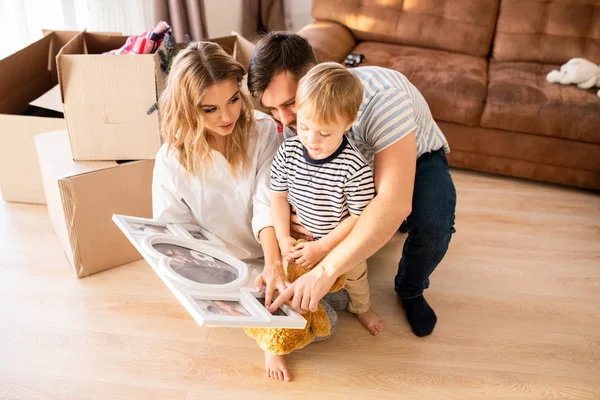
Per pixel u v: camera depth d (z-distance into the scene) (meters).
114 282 1.85
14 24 2.52
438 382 1.55
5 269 1.87
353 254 1.29
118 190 1.79
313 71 1.16
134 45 1.84
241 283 1.32
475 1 2.77
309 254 1.37
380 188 1.28
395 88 1.31
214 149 1.50
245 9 3.50
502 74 2.59
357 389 1.52
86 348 1.60
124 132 1.75
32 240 2.01
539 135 2.38
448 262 2.02
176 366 1.56
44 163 1.81
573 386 1.55
